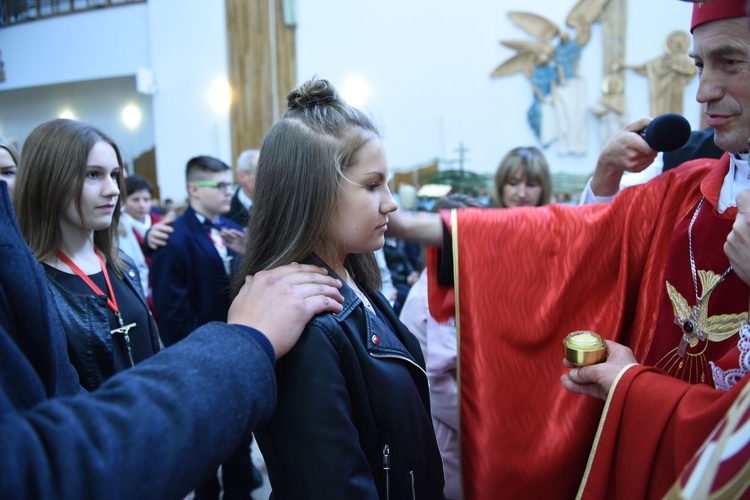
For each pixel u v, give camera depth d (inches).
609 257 39.8
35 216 48.2
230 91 255.9
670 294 35.8
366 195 29.7
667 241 37.4
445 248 42.1
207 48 258.4
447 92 239.5
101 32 277.7
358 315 30.7
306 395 26.6
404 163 244.8
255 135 255.0
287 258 29.8
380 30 244.4
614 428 31.2
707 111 32.4
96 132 50.6
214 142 260.5
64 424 18.5
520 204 82.2
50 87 323.0
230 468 78.2
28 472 17.0
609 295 39.8
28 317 22.7
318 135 29.1
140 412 19.8
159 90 265.4
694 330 33.6
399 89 244.1
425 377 34.7
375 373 29.5
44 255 47.8
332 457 26.2
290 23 249.0
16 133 332.2
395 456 30.0
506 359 40.3
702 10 30.8
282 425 27.1
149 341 57.1
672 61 208.1
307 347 27.1
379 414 29.5
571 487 37.8
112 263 56.3
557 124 226.2
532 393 39.7
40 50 287.1
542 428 38.7
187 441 20.1
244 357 23.5
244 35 253.3
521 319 40.4
